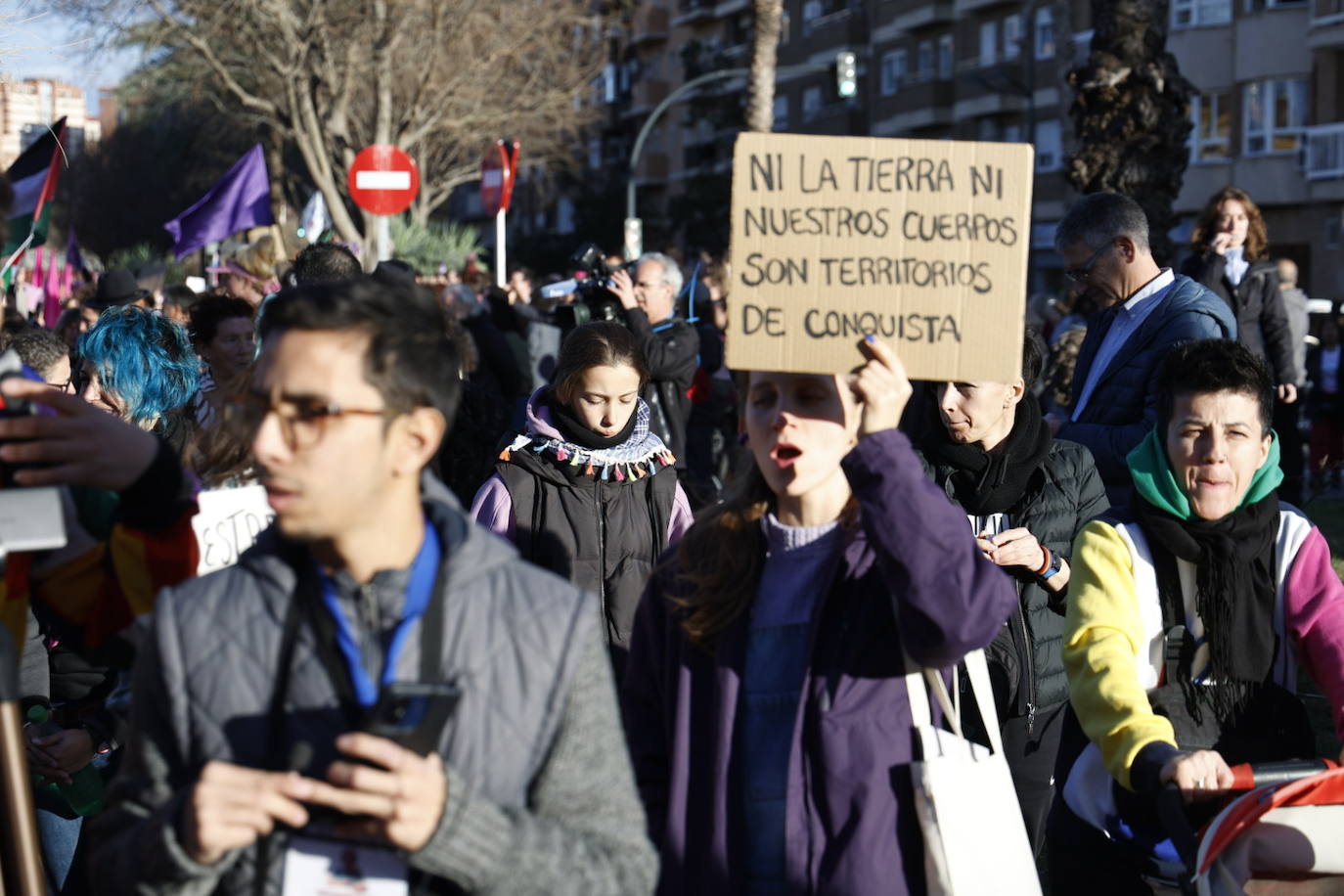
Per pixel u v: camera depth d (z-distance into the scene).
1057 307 13.23
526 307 11.92
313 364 1.96
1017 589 3.78
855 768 2.48
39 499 2.12
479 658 2.02
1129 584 3.10
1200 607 3.06
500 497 4.29
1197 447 3.02
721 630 2.62
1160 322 5.11
